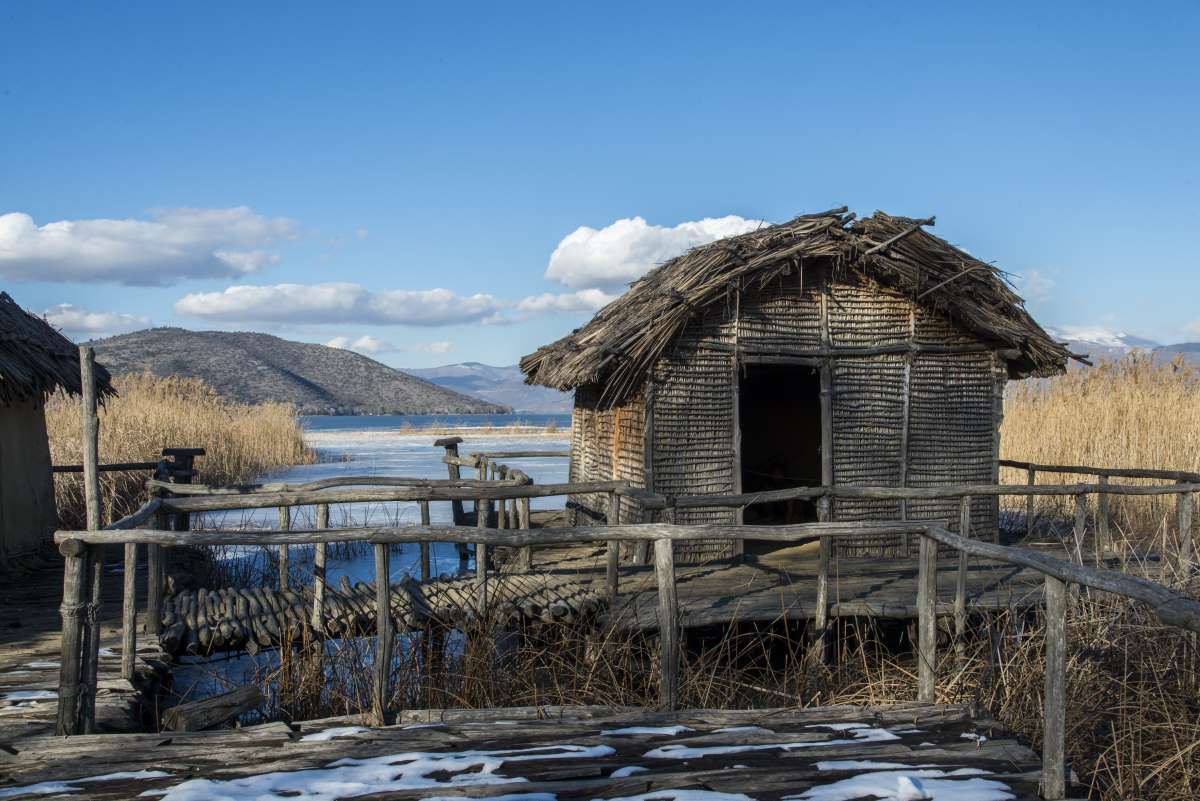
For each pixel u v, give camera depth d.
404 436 49.75
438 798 3.94
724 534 5.15
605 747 4.55
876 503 10.23
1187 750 5.04
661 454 9.54
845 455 10.09
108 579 9.62
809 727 4.88
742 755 4.45
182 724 4.98
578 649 7.05
